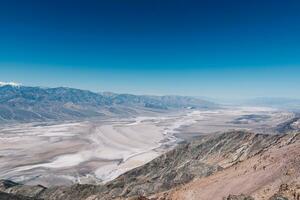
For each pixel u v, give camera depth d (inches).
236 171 2182.6
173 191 2368.4
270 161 1991.9
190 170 3481.8
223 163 3902.6
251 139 4101.9
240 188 1884.8
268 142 3809.1
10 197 2303.2
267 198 1581.0
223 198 1784.0
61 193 4101.9
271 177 1769.2
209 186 2130.9
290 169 1691.7
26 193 4311.0
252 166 2092.8
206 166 3435.0
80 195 3969.0
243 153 3853.3
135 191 3508.9
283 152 2022.6
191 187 2241.6
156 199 2303.2
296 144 2111.2
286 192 1481.3
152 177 4259.4
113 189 3814.0
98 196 3698.3
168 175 3595.0
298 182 1509.6
